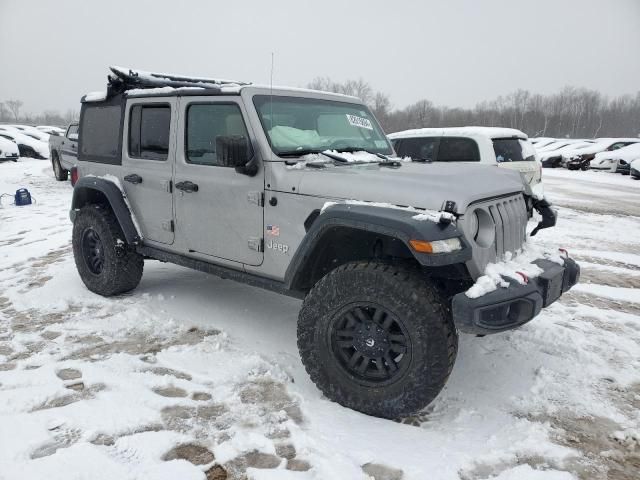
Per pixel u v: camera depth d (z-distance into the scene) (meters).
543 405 3.04
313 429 2.76
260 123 3.42
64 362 3.45
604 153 22.41
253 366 3.43
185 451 2.57
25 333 3.96
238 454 2.55
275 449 2.60
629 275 6.00
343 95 4.25
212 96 3.68
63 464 2.42
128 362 3.46
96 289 4.81
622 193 14.69
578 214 10.60
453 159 7.65
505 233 3.10
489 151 7.34
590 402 3.07
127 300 4.70
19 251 6.66
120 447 2.57
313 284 3.38
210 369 3.40
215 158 3.71
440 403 3.08
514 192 3.32
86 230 4.79
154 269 5.75
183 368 3.41
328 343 2.98
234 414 2.89
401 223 2.66
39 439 2.61
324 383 3.03
